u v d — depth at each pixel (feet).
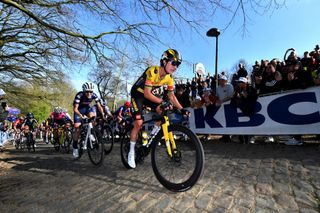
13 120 36.04
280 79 14.78
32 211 7.49
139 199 7.23
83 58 23.04
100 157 12.14
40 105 49.19
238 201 6.42
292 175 8.19
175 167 8.36
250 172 8.94
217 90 17.84
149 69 9.00
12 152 26.73
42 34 23.52
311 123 13.65
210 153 13.12
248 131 15.87
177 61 8.84
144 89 8.90
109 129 17.11
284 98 14.47
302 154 11.23
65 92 44.86
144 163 11.43
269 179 7.96
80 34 19.10
